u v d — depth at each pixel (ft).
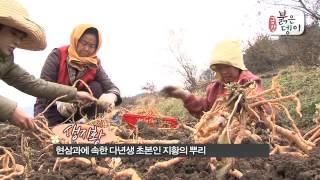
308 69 37.93
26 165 8.98
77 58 15.25
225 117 7.97
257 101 8.21
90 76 15.52
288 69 40.88
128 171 7.82
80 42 15.26
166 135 12.24
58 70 15.39
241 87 7.79
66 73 15.35
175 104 34.96
